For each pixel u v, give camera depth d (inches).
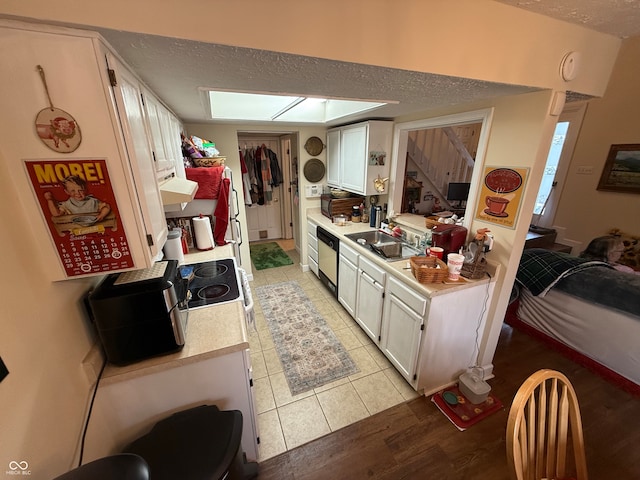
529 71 51.0
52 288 32.9
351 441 64.6
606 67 61.1
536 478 36.3
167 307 41.4
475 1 42.4
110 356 41.3
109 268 34.9
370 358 90.4
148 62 36.2
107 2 26.2
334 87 53.0
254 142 186.4
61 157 29.2
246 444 56.8
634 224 136.1
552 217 168.7
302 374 83.9
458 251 77.3
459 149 135.6
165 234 47.9
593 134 146.6
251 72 42.1
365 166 108.0
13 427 24.6
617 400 74.2
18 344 26.5
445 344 72.9
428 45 41.3
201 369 46.7
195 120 105.6
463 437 65.2
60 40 26.2
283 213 207.2
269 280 146.9
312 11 33.7
